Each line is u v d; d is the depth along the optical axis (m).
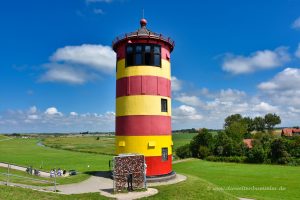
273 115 167.25
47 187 22.17
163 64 28.39
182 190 21.08
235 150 84.81
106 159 87.62
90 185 23.50
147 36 27.30
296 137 80.12
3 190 17.73
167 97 28.55
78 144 172.75
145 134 26.69
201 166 68.38
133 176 21.61
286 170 60.56
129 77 27.48
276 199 28.19
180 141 151.62
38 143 188.00
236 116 163.75
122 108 27.70
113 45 29.47
